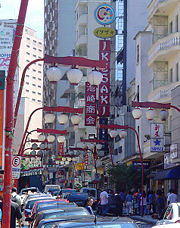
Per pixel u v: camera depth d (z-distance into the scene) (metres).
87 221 9.43
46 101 127.31
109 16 52.78
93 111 49.56
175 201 30.77
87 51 84.62
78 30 86.50
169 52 41.41
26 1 11.29
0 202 14.55
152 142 38.16
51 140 33.25
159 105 25.83
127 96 61.78
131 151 54.31
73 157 64.38
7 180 12.10
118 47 67.12
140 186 48.12
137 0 65.38
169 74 43.94
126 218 9.64
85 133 83.12
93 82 14.07
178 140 36.16
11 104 12.13
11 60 11.75
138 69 50.91
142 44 50.09
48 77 13.98
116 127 37.09
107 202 36.34
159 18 44.97
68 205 16.73
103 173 72.12
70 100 93.44
